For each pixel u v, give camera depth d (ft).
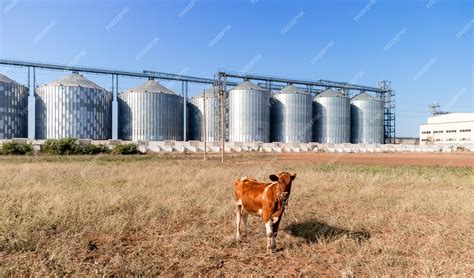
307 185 54.13
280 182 22.74
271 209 23.58
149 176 63.77
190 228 28.81
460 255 23.73
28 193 40.63
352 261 21.83
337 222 31.81
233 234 28.14
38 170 73.46
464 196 45.47
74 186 49.37
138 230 28.99
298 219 32.71
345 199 44.04
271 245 23.80
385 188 55.26
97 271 19.56
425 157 180.86
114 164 100.78
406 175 73.72
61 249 22.57
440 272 20.53
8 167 79.82
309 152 255.09
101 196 40.01
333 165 104.32
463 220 33.14
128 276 19.48
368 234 28.63
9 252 22.70
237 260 22.61
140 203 37.73
